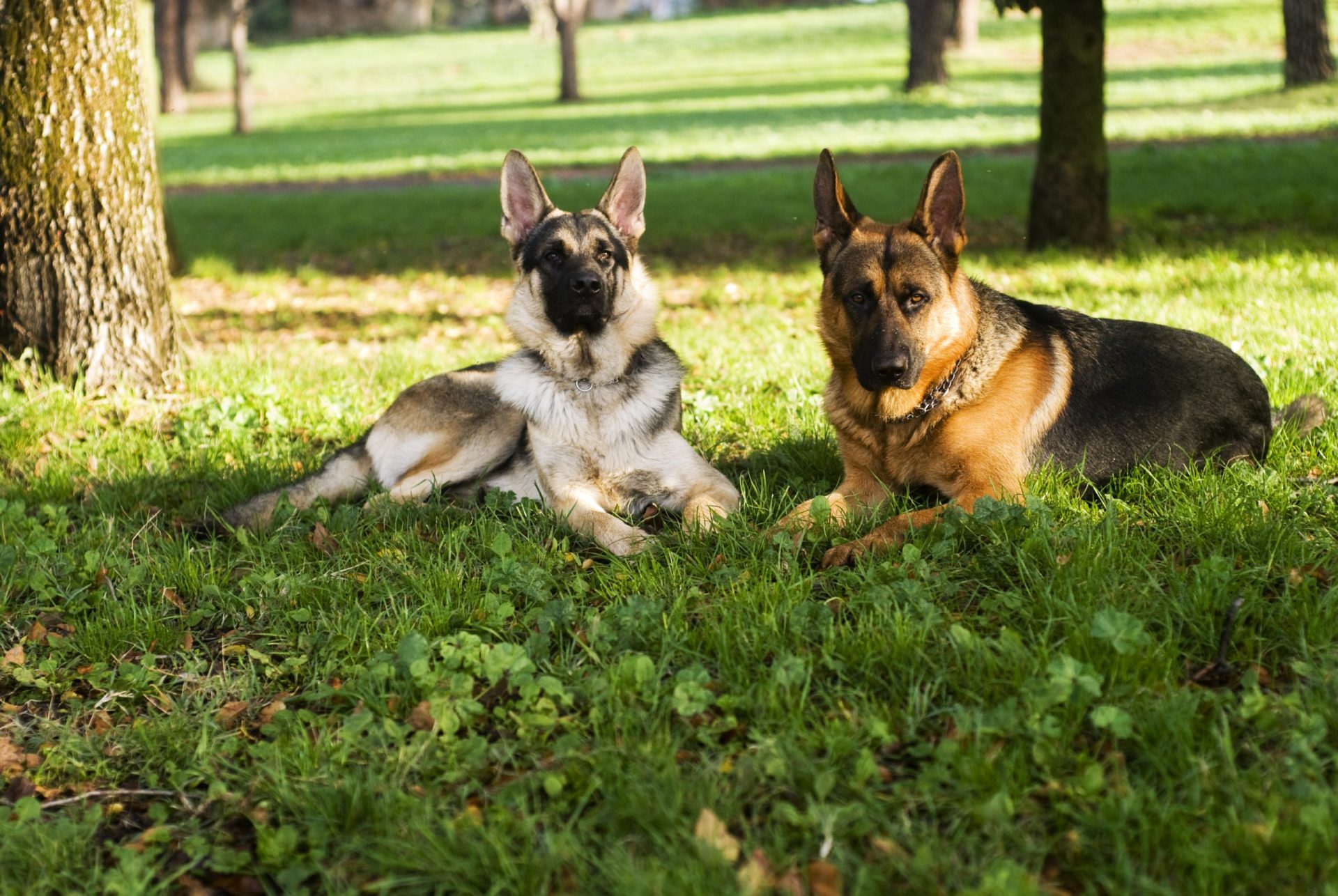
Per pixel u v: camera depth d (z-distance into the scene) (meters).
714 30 57.44
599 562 4.80
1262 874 2.56
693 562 4.45
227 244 15.90
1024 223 14.05
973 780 2.92
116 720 3.74
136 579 4.53
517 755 3.30
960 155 21.69
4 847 2.98
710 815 2.79
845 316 4.80
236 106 37.72
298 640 4.08
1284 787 2.82
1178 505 4.39
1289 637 3.48
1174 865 2.63
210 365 8.11
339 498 5.74
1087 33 11.41
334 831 3.01
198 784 3.38
